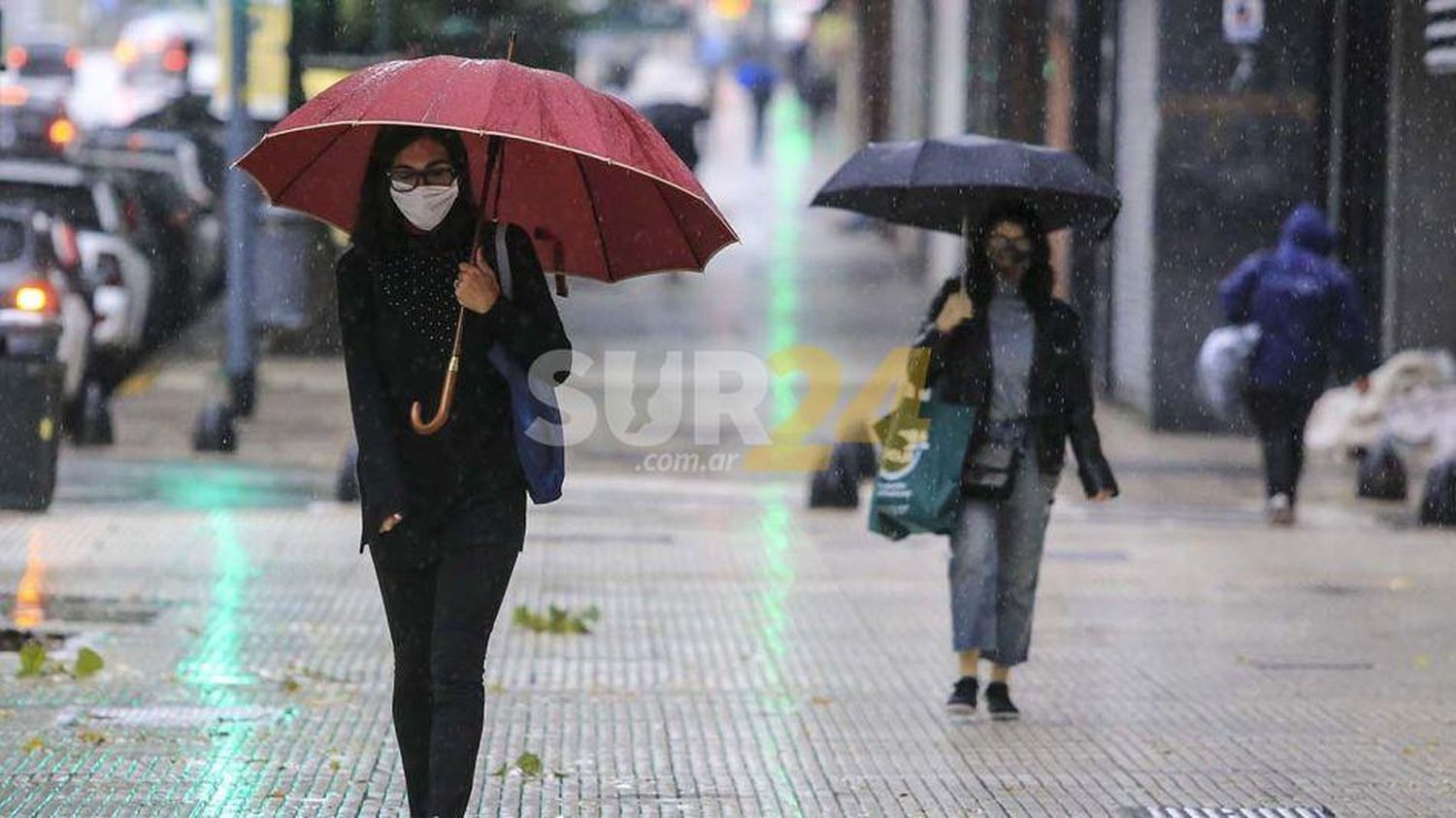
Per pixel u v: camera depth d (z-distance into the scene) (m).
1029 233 23.67
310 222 64.75
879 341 70.94
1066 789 20.78
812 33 176.75
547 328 16.42
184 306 72.06
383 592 16.95
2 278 45.84
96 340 57.22
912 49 103.69
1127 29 60.16
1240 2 54.69
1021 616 24.06
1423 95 54.69
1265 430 41.84
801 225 111.12
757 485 45.47
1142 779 21.20
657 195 17.03
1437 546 38.56
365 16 76.00
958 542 23.80
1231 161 56.06
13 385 35.97
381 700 24.19
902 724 23.67
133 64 123.25
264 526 37.06
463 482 16.38
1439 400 51.09
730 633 28.88
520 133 15.64
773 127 170.62
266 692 24.42
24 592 30.27
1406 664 27.53
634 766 21.41
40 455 36.22
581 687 25.30
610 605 30.80
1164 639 29.03
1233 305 41.84
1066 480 47.94
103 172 67.62
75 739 21.84
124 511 38.62
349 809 19.41
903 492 23.59
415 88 15.92
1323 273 41.69
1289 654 28.11
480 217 16.41
